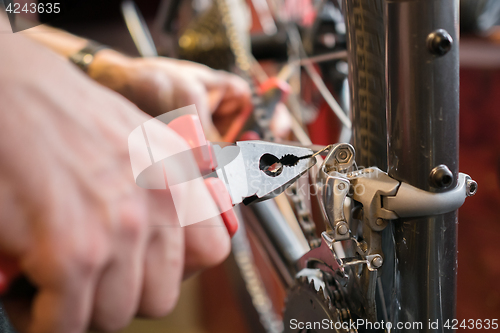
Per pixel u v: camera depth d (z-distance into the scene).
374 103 0.29
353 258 0.25
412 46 0.20
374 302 0.26
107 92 0.19
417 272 0.24
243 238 0.78
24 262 0.16
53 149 0.16
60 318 0.16
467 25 1.07
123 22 0.86
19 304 0.17
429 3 0.19
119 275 0.17
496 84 1.02
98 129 0.17
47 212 0.15
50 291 0.16
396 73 0.21
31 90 0.16
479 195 1.04
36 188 0.15
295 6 0.74
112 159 0.17
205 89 0.54
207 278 1.06
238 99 0.56
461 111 1.10
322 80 0.62
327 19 0.58
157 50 0.81
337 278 0.28
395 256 0.25
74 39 0.56
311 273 0.31
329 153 0.25
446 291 0.24
